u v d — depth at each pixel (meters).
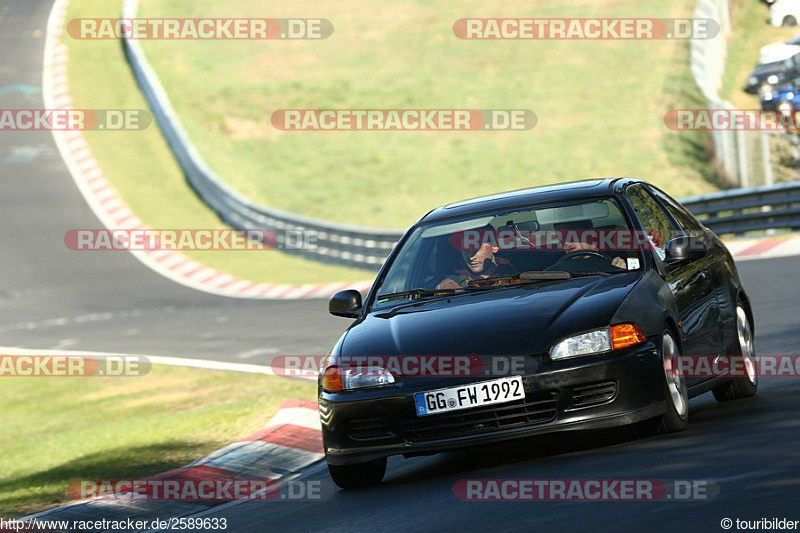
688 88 137.50
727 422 22.84
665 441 21.20
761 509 15.11
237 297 87.19
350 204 120.88
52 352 67.94
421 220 26.67
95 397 51.16
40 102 155.50
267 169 134.75
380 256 91.56
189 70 169.38
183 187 129.12
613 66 152.25
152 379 53.47
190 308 83.50
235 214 115.62
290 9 195.88
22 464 36.25
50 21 186.50
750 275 55.75
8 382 58.72
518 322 21.58
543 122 137.12
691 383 23.31
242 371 51.12
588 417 20.58
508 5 185.25
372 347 22.31
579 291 22.41
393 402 21.44
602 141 125.81
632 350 20.91
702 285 25.11
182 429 36.81
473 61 164.25
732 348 26.16
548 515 16.73
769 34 141.38
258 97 157.38
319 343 56.38
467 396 20.97
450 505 18.86
